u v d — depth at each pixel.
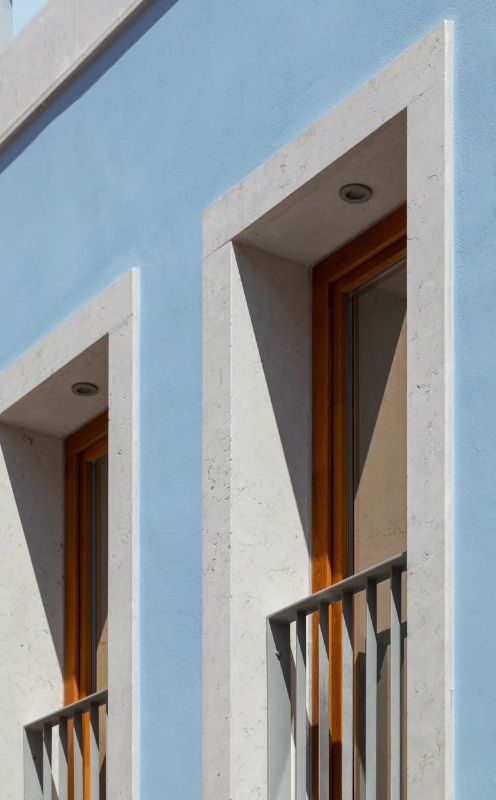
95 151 9.64
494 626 6.47
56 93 10.09
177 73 9.01
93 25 9.75
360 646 7.94
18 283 10.22
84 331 9.39
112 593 8.73
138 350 8.92
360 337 8.26
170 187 8.91
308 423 8.31
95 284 9.42
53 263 9.88
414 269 7.01
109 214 9.41
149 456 8.71
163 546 8.50
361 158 7.64
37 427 10.41
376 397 8.09
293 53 8.13
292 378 8.32
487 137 6.93
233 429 8.14
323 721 7.57
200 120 8.76
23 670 10.12
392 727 7.00
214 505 8.14
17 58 10.51
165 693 8.33
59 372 9.67
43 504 10.39
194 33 8.91
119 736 8.51
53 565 10.32
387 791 7.57
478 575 6.56
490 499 6.59
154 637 8.46
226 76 8.60
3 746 9.98
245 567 8.02
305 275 8.45
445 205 6.96
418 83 7.23
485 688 6.45
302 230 8.21
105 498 10.22
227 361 8.22
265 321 8.32
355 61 7.71
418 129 7.16
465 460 6.70
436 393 6.81
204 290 8.43
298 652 7.77
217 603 8.03
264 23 8.38
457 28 7.17
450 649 6.57
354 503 8.09
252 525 8.08
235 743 7.83
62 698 10.14
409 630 6.70
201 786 7.97
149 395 8.79
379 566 7.17
